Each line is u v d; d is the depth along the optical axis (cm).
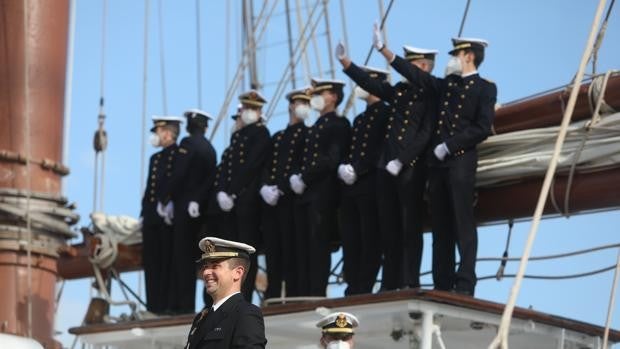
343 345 2411
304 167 3344
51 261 3459
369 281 3256
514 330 2953
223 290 2034
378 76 3294
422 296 2812
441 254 3095
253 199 3503
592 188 2928
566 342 3070
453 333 3031
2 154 3381
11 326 3362
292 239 3434
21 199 3397
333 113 3369
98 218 3950
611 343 3117
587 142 2928
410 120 3139
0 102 3416
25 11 3428
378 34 3122
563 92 3002
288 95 3491
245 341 1962
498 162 3064
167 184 3656
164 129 3772
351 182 3259
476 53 3112
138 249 3875
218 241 2052
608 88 2928
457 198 3031
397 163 3114
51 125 3466
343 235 3297
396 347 3098
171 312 3656
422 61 3216
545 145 3016
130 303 3716
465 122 3067
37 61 3456
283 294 3403
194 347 1992
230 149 3559
